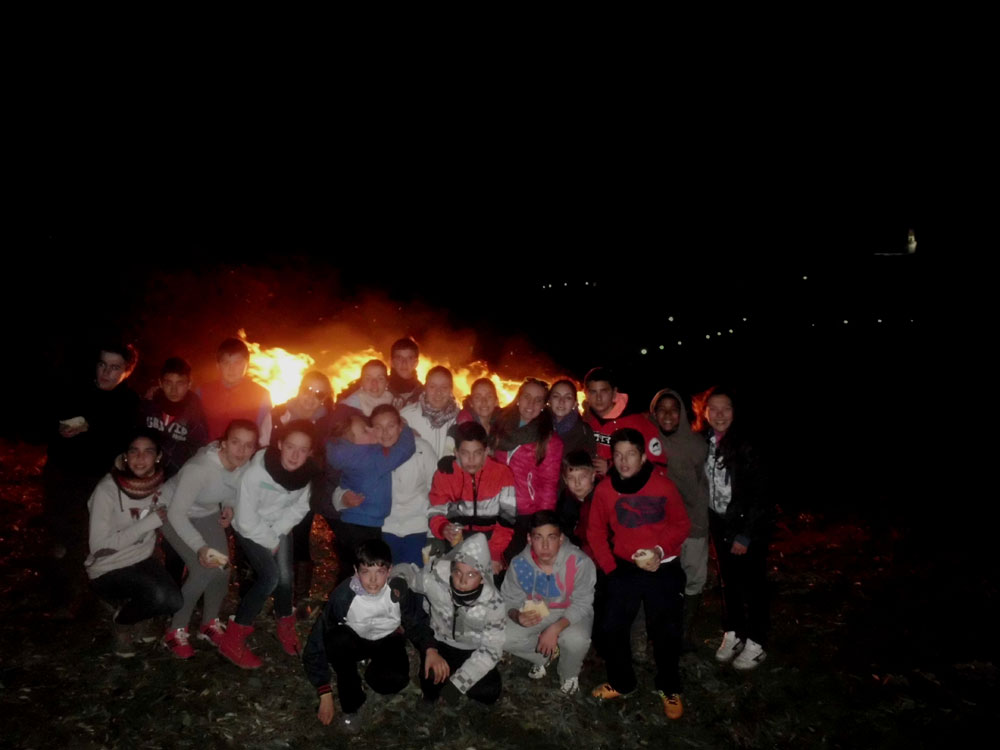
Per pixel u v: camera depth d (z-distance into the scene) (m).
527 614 5.13
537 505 5.55
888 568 7.77
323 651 4.84
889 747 5.08
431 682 4.98
